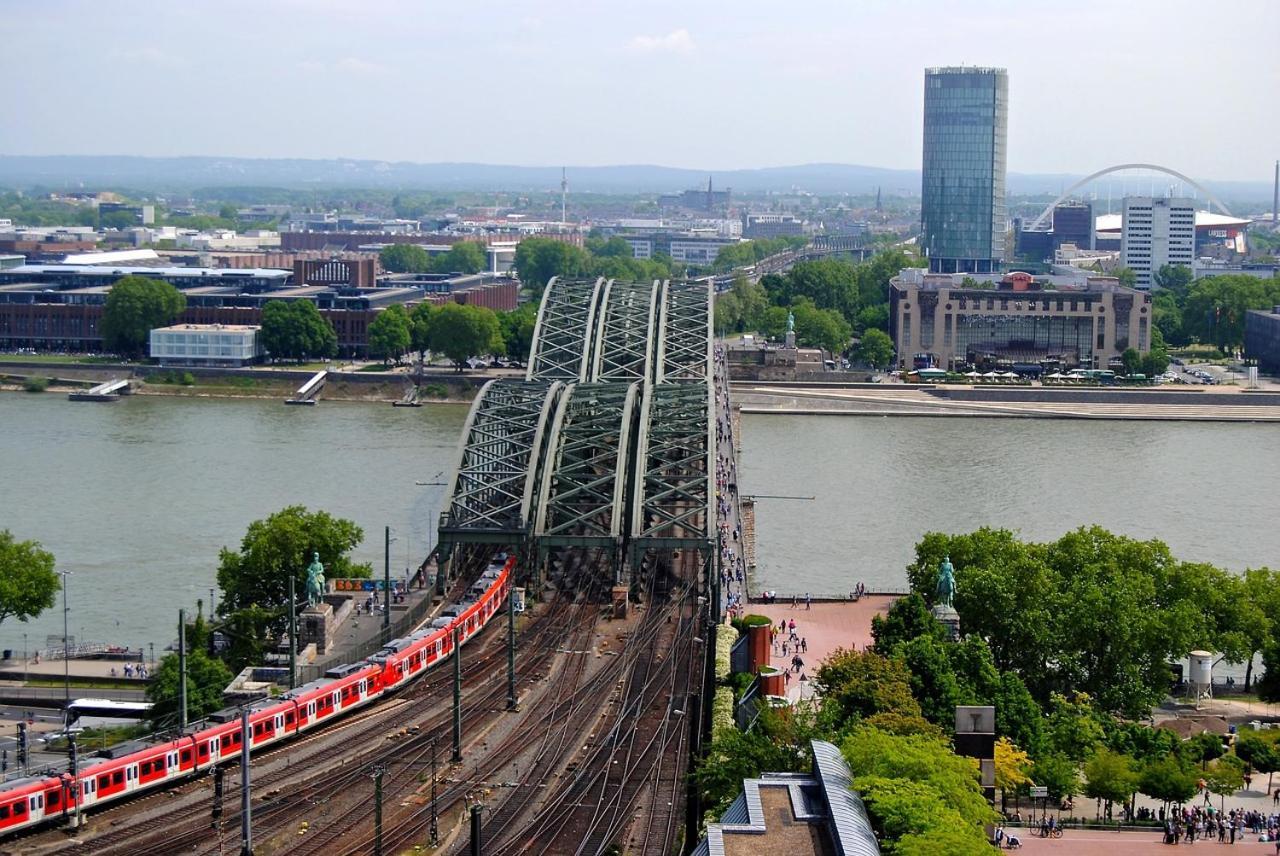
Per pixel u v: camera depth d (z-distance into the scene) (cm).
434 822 17300
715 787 17750
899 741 16588
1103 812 19412
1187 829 18162
